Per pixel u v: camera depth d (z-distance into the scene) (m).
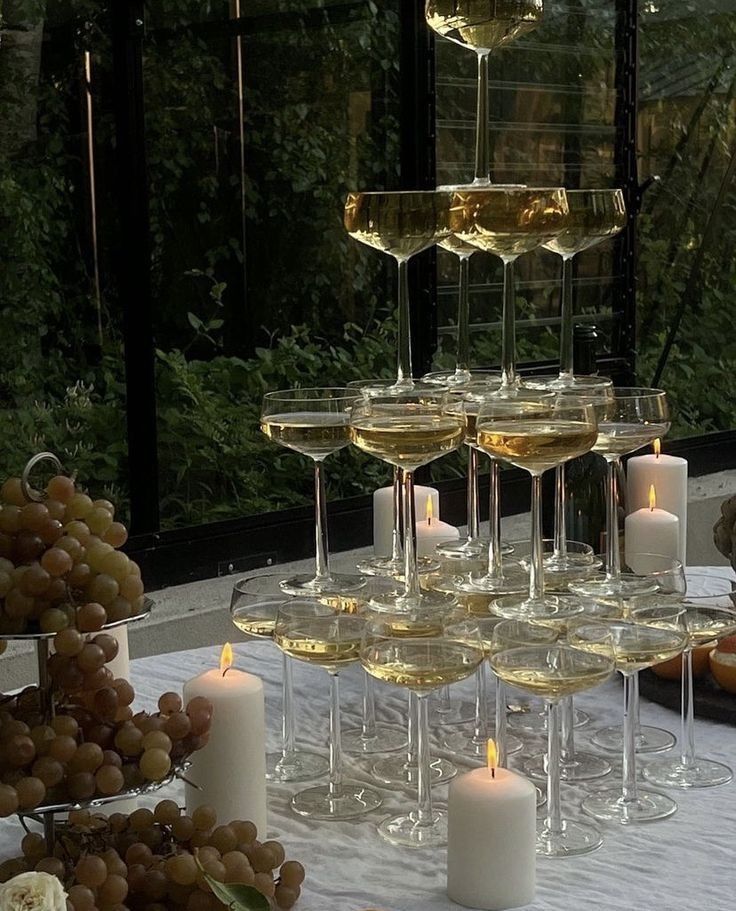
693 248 3.90
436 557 1.70
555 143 3.52
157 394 2.95
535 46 3.44
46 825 1.15
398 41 3.21
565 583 1.58
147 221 2.86
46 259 2.77
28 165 2.73
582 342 2.04
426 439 1.39
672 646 1.35
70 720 1.12
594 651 1.28
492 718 1.72
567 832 1.34
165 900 1.13
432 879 1.25
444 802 1.43
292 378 3.15
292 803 1.43
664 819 1.38
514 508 3.59
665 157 3.79
